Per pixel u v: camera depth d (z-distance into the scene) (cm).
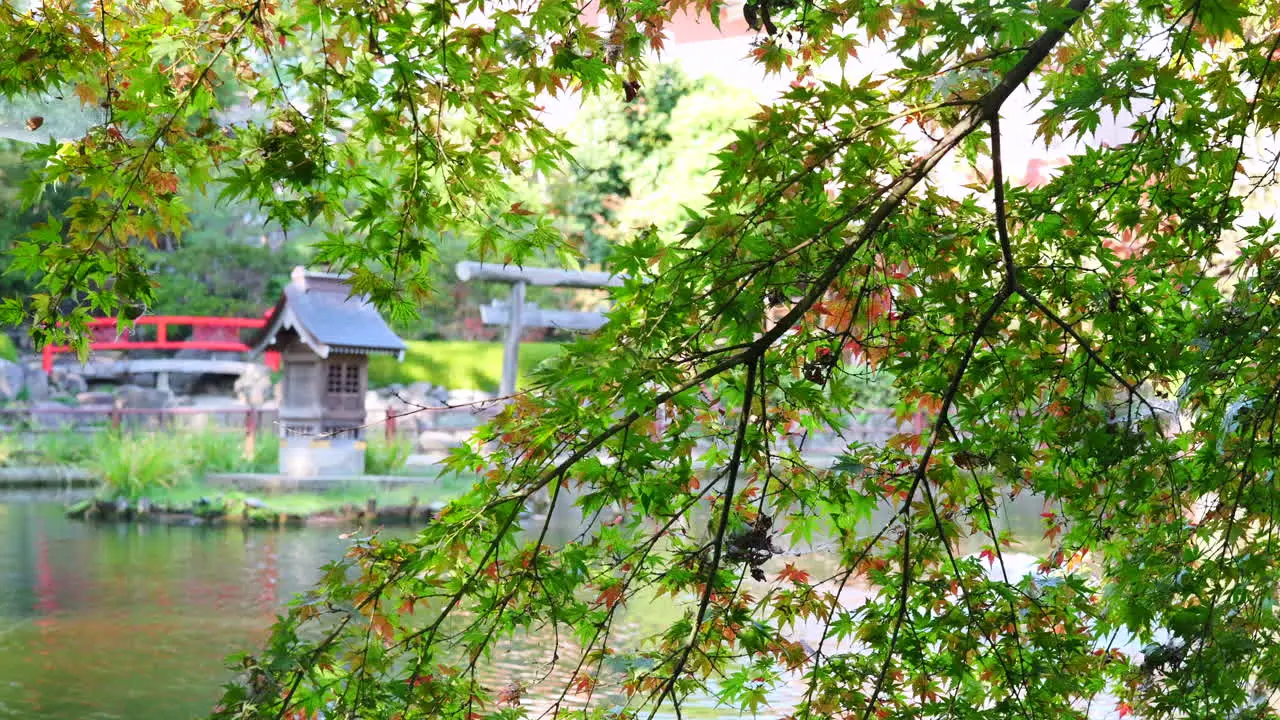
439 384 2773
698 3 307
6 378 2572
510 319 2080
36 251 278
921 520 304
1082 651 308
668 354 254
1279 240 310
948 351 307
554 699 616
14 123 349
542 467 272
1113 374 285
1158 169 305
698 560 299
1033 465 331
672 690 263
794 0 284
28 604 1025
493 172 296
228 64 295
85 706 726
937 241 299
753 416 301
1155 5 269
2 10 284
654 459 268
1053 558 338
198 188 285
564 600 279
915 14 282
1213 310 303
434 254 300
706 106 2230
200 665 823
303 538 1447
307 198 282
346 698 265
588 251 2252
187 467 1733
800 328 308
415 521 1598
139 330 2914
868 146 266
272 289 2859
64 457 2069
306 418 1766
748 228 264
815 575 852
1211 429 309
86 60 288
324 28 285
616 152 2275
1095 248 322
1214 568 286
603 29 301
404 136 286
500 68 287
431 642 270
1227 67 300
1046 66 335
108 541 1402
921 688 302
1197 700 286
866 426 1805
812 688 301
